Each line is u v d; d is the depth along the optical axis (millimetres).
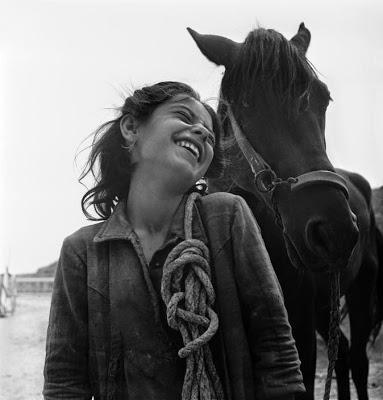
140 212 1432
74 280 1417
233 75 2668
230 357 1361
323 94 2670
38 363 6527
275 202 2520
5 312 11508
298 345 2945
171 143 1413
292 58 2582
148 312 1359
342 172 4188
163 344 1350
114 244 1409
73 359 1413
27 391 5199
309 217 2326
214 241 1402
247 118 2627
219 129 1685
